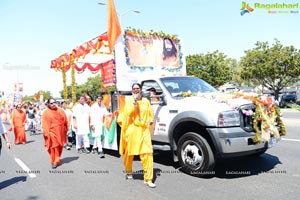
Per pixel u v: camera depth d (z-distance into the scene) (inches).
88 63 467.8
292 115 832.3
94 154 336.2
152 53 335.0
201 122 212.2
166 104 248.7
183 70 363.6
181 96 249.6
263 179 215.5
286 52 1288.1
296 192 186.5
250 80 1478.8
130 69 313.0
